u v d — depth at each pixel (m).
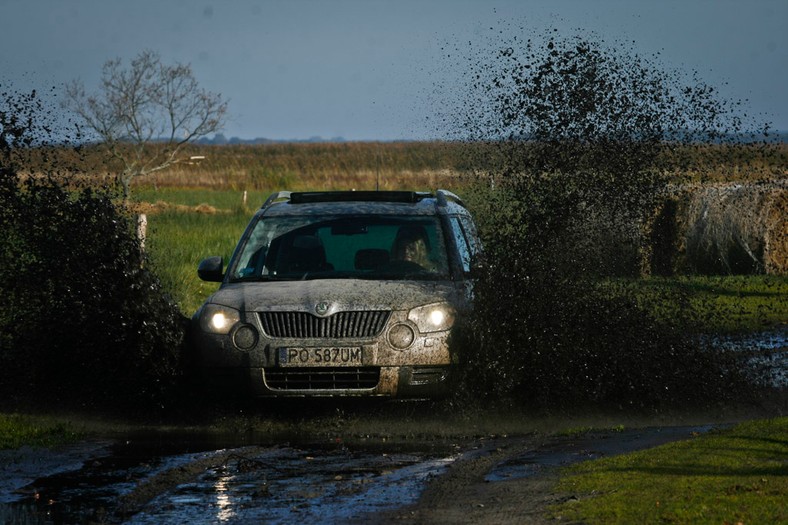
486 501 21.03
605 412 34.28
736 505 18.92
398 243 36.59
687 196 79.31
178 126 141.12
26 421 31.88
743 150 40.34
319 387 32.00
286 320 32.47
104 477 24.22
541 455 26.19
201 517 20.39
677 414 34.00
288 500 21.69
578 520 18.95
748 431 26.56
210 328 32.94
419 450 27.56
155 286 34.47
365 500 21.56
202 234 98.12
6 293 35.19
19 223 36.25
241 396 32.41
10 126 38.50
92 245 35.44
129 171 131.50
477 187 43.59
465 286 35.06
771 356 43.06
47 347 34.59
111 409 34.25
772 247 80.38
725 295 65.56
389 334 32.03
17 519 20.36
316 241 37.00
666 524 18.11
